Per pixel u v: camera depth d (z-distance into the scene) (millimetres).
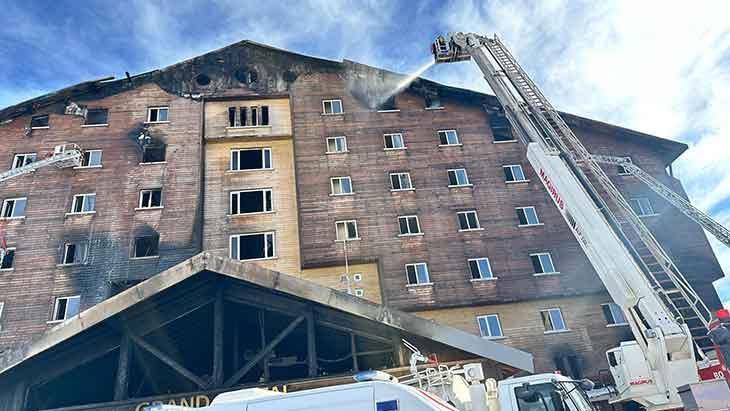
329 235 30141
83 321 13812
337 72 36688
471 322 28203
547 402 10438
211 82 35156
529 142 19281
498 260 30219
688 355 11250
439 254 30125
